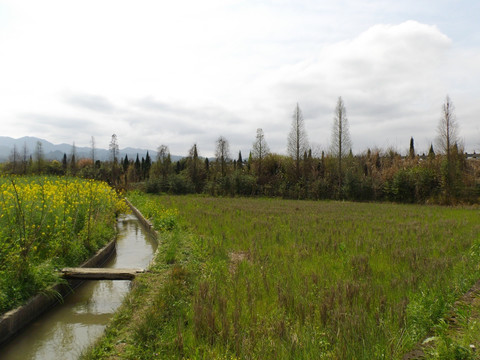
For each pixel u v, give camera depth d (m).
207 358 4.24
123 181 40.03
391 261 8.60
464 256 8.68
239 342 4.53
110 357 4.64
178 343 4.59
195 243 11.04
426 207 28.08
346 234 12.73
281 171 48.56
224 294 6.26
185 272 7.48
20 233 7.64
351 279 7.05
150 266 8.80
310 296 6.13
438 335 4.61
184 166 67.00
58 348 5.71
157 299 6.18
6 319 5.78
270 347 4.34
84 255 10.09
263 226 14.81
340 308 5.26
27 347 5.74
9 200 9.50
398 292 6.23
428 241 11.34
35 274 7.18
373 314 5.25
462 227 14.98
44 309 7.12
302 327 4.90
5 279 6.62
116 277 8.21
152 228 15.86
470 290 6.48
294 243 10.86
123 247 14.23
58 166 60.84
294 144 45.84
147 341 4.90
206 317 5.09
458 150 37.62
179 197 38.09
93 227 12.15
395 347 4.26
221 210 21.78
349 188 39.12
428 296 5.66
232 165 57.72
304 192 41.41
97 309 7.39
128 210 23.86
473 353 4.02
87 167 56.03
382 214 21.06
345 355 4.08
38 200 10.33
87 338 6.04
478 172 37.38
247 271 7.86
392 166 42.50
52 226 9.65
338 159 43.97
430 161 37.47
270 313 5.39
